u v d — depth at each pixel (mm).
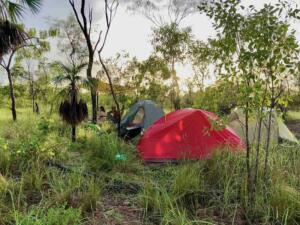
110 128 10906
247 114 4531
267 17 4207
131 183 5293
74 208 4223
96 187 4727
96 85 9695
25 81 22453
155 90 17500
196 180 4945
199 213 4336
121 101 13477
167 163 6309
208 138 6727
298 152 6859
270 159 5699
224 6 4406
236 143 6648
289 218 4133
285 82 4453
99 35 12625
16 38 11633
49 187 4980
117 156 6488
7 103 21797
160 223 3975
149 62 17531
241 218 4262
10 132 9078
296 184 5109
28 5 10188
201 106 5074
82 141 8047
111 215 4215
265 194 4582
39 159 5977
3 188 4641
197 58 17344
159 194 4668
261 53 4172
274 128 7570
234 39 4441
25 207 4121
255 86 4301
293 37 4199
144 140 7070
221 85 4691
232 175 5078
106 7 12984
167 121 7391
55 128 9266
